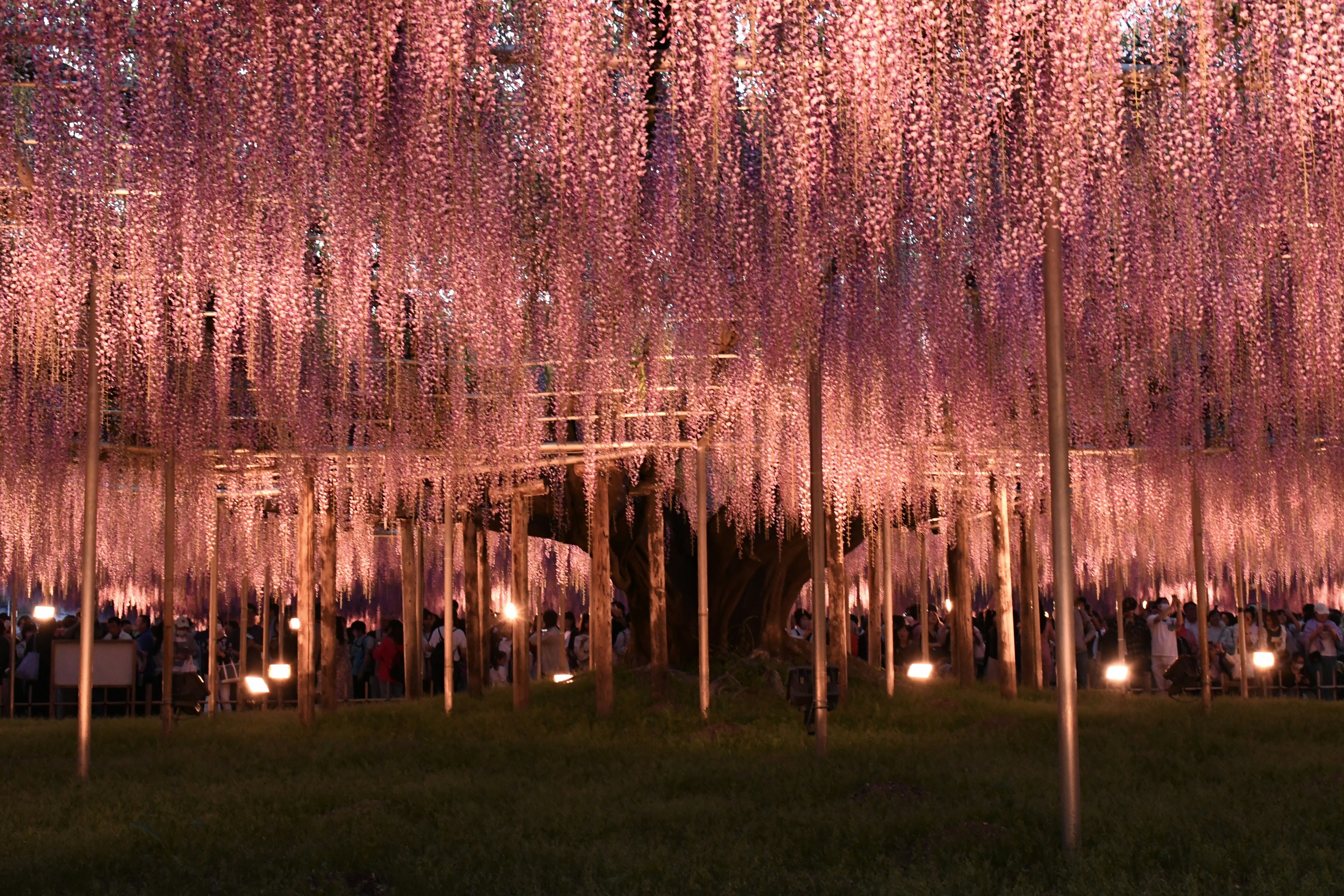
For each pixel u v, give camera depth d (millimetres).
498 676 24828
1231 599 26594
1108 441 13133
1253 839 6840
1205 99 6586
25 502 14594
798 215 7113
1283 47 6504
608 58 6398
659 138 7512
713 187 6859
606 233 6926
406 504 18125
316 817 8484
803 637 24438
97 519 17656
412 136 6520
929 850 6824
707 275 7578
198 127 6465
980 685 20750
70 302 8547
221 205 6859
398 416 13305
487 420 13062
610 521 17312
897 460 11547
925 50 6402
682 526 19750
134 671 15367
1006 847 6875
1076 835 6625
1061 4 6270
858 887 6027
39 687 20641
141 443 14461
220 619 26484
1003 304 9766
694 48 6273
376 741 13734
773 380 8531
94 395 10641
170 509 13969
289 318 8094
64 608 25422
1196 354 11500
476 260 7230
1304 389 10422
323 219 7230
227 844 7441
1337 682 21297
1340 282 8273
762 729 13781
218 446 13617
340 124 6520
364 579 24562
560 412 8914
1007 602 18109
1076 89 6258
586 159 6391
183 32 6148
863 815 7859
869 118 6379
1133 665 21938
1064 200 6625
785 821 7777
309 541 15500
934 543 26422
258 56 6203
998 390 10328
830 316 9828
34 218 7680
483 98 6516
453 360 10586
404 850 7043
